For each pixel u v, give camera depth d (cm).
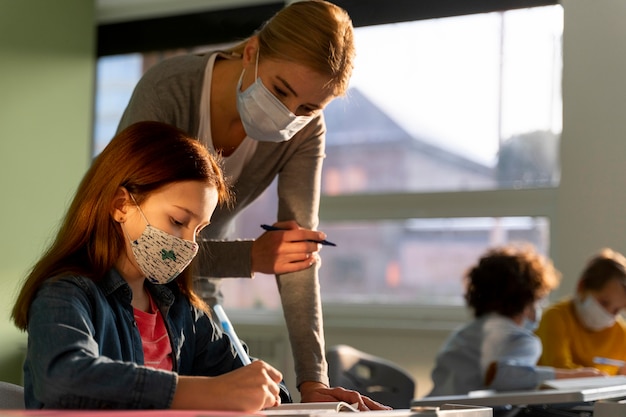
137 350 132
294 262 172
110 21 467
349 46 157
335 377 277
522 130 389
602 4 354
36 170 403
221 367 152
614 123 349
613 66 351
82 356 108
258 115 163
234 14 442
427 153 405
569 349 315
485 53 397
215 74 172
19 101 398
